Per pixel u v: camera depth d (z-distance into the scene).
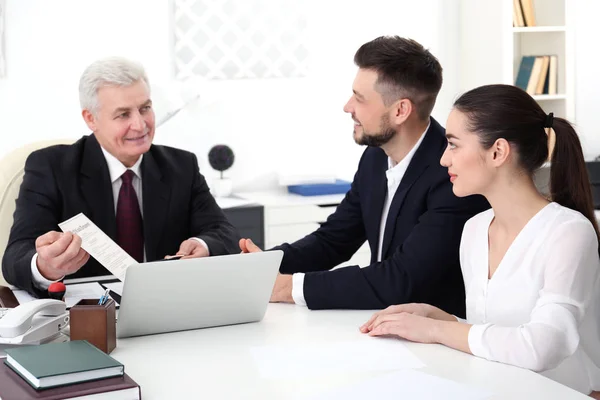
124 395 1.28
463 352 1.58
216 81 4.29
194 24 4.21
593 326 1.77
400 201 2.22
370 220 2.36
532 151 1.74
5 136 3.94
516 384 1.40
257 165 4.43
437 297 2.16
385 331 1.67
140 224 2.43
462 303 2.17
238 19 4.29
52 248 1.76
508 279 1.74
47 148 2.41
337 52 4.50
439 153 2.21
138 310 1.63
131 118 2.32
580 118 4.50
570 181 1.83
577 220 1.69
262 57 4.36
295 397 1.34
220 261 1.67
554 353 1.53
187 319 1.71
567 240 1.67
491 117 1.72
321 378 1.43
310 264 2.40
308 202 4.04
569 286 1.62
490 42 4.45
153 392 1.36
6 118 3.93
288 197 4.20
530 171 1.75
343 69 4.52
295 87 4.45
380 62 2.21
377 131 2.25
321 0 4.44
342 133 4.56
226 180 4.21
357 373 1.45
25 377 1.30
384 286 1.98
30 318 1.53
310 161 4.52
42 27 3.94
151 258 2.41
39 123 3.98
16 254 2.12
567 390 1.37
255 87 4.37
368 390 1.37
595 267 1.68
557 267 1.65
